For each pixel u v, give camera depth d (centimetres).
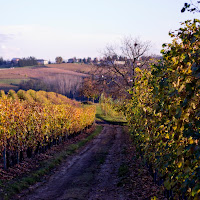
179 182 455
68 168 1658
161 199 826
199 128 373
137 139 1049
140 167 1309
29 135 1689
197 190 355
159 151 638
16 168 1439
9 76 17312
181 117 387
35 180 1306
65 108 2802
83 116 3631
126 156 1789
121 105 2694
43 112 2056
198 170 365
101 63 3688
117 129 4316
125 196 980
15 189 1124
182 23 443
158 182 941
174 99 453
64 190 1183
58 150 2159
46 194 1126
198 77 350
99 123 5597
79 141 2880
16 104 1680
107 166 1634
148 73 821
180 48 433
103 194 1066
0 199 995
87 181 1320
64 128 2592
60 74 17938
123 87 3353
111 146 2497
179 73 416
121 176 1307
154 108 518
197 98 367
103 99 6788
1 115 1341
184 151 394
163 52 530
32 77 16988
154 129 655
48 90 13912
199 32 389
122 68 3506
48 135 2112
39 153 1933
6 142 1379
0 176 1245
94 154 2123
